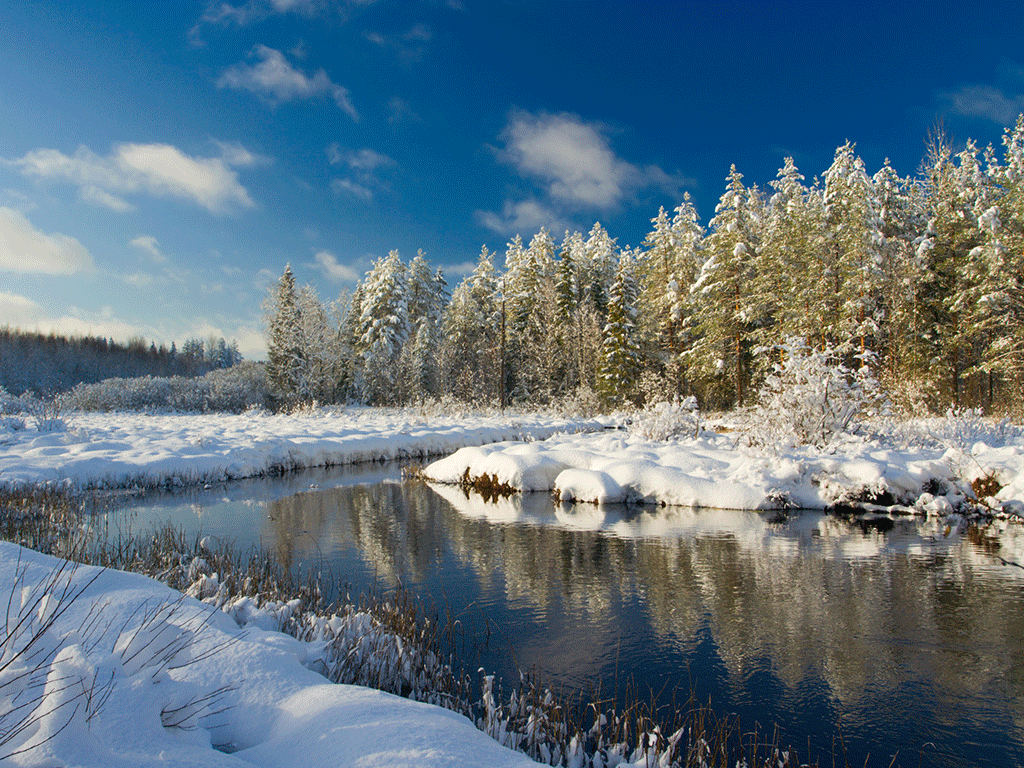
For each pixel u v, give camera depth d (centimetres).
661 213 3900
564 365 3969
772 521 1114
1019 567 811
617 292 3694
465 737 260
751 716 462
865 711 469
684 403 1852
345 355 4131
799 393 1404
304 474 1795
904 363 2512
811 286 2798
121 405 3231
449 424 2702
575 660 556
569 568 838
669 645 588
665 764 341
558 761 360
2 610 331
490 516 1191
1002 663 540
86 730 211
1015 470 1143
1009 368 2386
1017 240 2427
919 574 786
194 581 602
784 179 3303
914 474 1201
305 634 478
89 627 331
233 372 3934
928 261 2772
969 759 407
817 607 679
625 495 1330
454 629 625
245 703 306
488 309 4441
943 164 2812
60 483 1266
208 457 1664
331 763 228
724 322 3219
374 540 998
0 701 213
